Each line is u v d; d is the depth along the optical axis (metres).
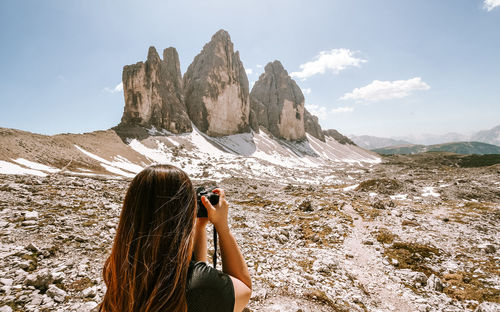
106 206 13.44
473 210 22.66
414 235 15.09
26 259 6.70
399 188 35.97
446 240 14.55
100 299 5.53
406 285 9.92
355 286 9.20
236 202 24.70
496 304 7.55
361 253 12.95
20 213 10.23
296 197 26.84
